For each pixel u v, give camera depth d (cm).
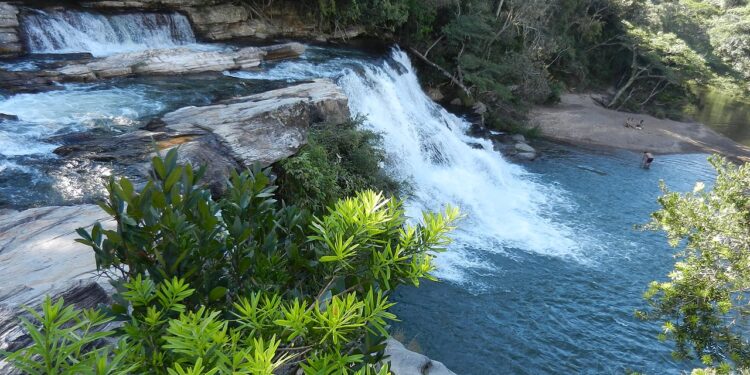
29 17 1602
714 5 6969
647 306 1352
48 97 1328
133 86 1523
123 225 282
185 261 283
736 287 750
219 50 2047
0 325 331
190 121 1155
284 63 2089
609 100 4112
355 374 204
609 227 1847
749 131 3912
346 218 279
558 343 1167
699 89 5494
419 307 1219
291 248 320
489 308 1254
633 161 2811
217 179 959
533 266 1492
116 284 279
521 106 3153
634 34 3928
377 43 2858
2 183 837
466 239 1600
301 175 1128
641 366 1123
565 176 2397
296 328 210
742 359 736
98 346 314
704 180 2600
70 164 929
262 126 1161
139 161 956
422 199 1639
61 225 591
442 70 2958
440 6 3016
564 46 3981
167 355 234
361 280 287
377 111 1981
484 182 2059
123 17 1888
